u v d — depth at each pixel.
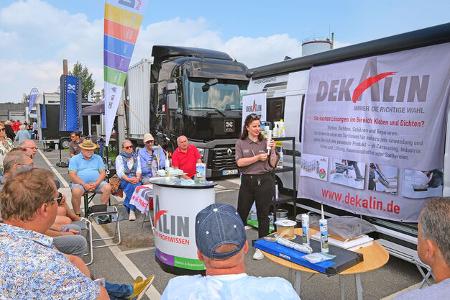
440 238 1.34
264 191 4.70
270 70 6.11
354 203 4.53
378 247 2.86
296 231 3.17
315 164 5.10
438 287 1.31
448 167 3.51
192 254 4.19
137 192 5.93
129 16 6.52
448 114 3.54
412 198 3.90
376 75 4.25
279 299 1.40
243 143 4.73
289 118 5.64
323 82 4.96
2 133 9.23
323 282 4.01
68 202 7.98
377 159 4.23
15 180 2.01
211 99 10.06
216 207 1.62
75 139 10.84
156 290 3.90
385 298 3.64
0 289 1.65
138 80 12.17
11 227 1.83
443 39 3.61
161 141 10.94
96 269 4.46
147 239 5.39
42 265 1.70
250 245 5.16
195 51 11.06
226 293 1.41
